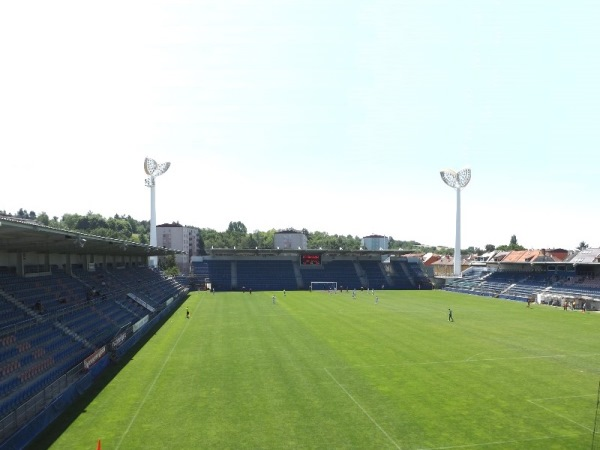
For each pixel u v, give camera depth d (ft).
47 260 148.56
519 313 197.88
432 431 65.16
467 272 381.60
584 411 73.10
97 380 90.02
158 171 339.57
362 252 355.77
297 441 61.82
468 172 366.63
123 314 148.56
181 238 578.25
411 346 123.03
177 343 126.31
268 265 363.15
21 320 100.63
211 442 61.52
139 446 60.18
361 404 76.43
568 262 249.34
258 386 86.43
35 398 67.56
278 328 152.35
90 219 614.34
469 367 100.94
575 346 123.95
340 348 120.16
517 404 76.38
